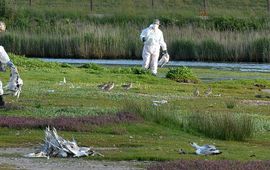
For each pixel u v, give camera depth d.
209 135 43.41
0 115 46.94
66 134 41.66
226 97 65.12
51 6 170.50
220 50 120.56
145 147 38.44
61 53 124.94
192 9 176.75
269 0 172.75
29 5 168.50
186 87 72.12
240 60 120.00
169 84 74.81
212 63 115.44
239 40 120.81
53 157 35.31
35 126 43.09
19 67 79.69
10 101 53.69
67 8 158.38
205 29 130.38
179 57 121.50
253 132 44.03
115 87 67.31
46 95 58.53
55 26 133.12
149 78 76.94
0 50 49.22
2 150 36.91
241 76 92.69
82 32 126.31
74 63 110.31
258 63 116.94
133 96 60.72
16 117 45.22
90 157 35.16
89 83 70.94
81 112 48.75
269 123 48.03
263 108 57.81
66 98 57.25
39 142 38.94
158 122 45.28
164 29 129.38
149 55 85.06
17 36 126.56
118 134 42.41
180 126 44.88
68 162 34.12
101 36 123.94
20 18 140.25
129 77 77.25
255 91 72.19
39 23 137.62
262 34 123.88
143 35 85.25
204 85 74.75
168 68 93.62
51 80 72.19
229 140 42.75
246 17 139.62
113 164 33.88
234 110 55.62
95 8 175.62
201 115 46.78
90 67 84.31
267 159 35.16
